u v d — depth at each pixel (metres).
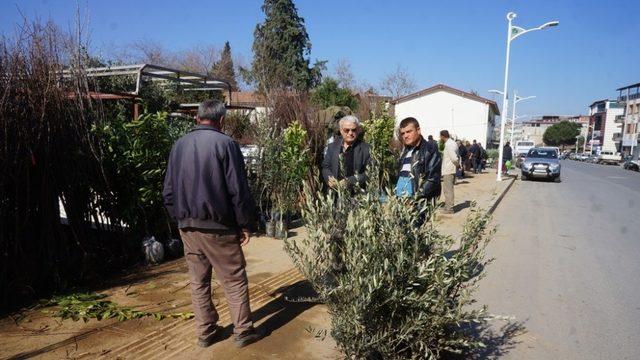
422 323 2.68
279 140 6.92
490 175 22.31
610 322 4.25
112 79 9.95
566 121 101.50
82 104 4.68
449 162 9.51
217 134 3.18
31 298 4.15
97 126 4.87
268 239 6.58
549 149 22.61
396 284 2.68
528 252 6.85
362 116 14.05
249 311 3.37
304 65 33.34
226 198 3.18
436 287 2.76
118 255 5.19
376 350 2.78
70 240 4.68
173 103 11.11
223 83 10.29
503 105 18.45
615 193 16.27
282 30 33.25
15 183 4.06
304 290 4.46
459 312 2.70
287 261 5.45
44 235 4.33
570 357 3.56
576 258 6.55
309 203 3.07
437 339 2.91
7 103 3.92
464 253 2.90
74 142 4.54
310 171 7.39
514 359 3.50
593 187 18.72
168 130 5.66
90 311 3.82
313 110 9.01
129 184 5.11
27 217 4.18
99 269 4.84
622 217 10.45
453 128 39.12
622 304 4.73
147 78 10.44
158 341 3.36
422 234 2.86
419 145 4.47
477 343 2.95
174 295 4.25
